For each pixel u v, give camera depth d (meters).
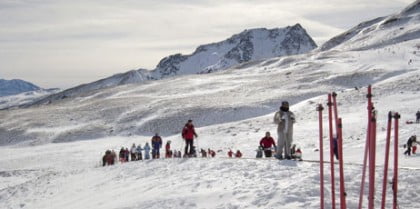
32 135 97.25
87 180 21.17
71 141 89.50
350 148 38.03
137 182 16.81
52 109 130.88
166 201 12.05
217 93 124.19
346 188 11.34
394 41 195.75
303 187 11.41
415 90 77.56
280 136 16.25
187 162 18.86
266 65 199.12
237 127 73.50
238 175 14.21
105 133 93.06
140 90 152.62
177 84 154.75
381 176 12.50
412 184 11.62
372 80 109.12
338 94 84.75
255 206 10.46
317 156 33.97
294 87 117.44
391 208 9.73
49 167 58.94
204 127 82.38
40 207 17.86
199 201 11.62
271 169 14.44
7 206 20.55
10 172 53.47
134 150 37.47
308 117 69.19
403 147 32.62
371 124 6.43
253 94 115.38
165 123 94.62
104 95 156.00
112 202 14.03
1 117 124.38
